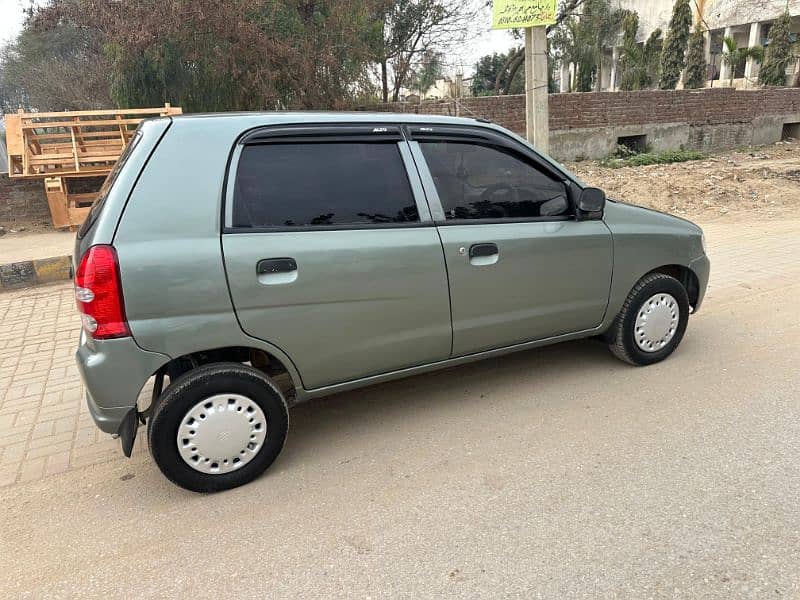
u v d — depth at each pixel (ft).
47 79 64.85
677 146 53.67
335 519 8.63
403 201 10.25
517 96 44.09
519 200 11.40
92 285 8.15
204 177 8.82
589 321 12.45
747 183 36.70
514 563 7.59
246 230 9.00
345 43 40.01
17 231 30.60
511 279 11.15
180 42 35.70
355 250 9.63
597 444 10.29
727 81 99.04
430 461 10.05
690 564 7.43
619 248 12.26
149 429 8.82
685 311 13.57
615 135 49.90
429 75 59.98
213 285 8.69
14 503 9.38
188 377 8.86
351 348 9.99
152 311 8.43
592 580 7.25
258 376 9.29
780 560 7.43
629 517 8.36
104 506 9.23
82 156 31.37
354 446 10.66
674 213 31.63
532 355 14.51
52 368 14.97
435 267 10.33
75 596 7.38
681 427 10.71
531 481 9.31
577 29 71.15
